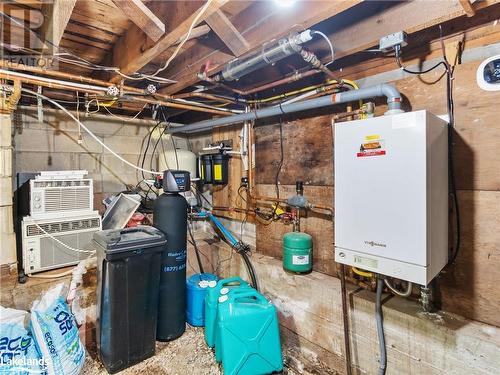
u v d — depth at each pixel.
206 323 2.08
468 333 1.26
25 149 2.38
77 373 1.66
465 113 1.35
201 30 1.50
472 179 1.33
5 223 1.82
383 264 1.23
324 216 2.00
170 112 2.99
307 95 1.97
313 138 2.04
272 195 2.39
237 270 2.62
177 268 2.13
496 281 1.29
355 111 1.66
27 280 1.91
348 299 1.70
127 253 1.75
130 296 1.79
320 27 1.61
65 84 1.75
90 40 1.81
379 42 1.38
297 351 2.01
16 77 1.64
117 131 2.93
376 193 1.24
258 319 1.76
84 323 2.04
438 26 1.43
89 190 2.22
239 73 1.64
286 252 1.99
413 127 1.13
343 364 1.75
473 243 1.34
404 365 1.46
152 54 1.51
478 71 1.30
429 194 1.13
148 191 3.09
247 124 2.58
